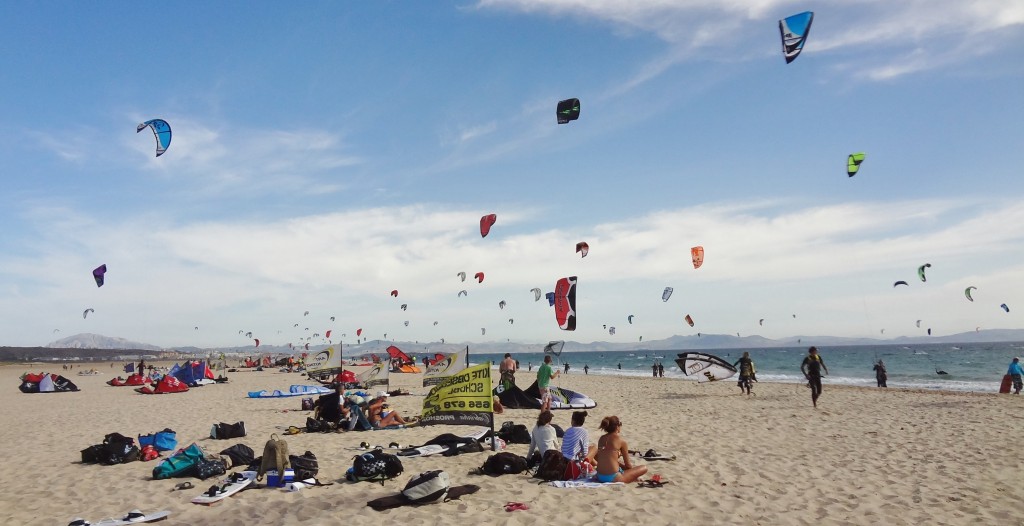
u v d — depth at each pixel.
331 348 21.83
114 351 154.00
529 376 42.94
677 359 19.69
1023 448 9.34
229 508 6.49
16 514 6.61
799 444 10.16
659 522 5.86
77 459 9.77
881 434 11.05
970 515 5.95
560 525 5.79
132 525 5.94
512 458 8.04
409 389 23.83
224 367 41.53
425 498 6.48
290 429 11.73
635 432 11.84
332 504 6.56
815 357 15.47
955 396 18.69
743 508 6.29
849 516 6.00
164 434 10.26
